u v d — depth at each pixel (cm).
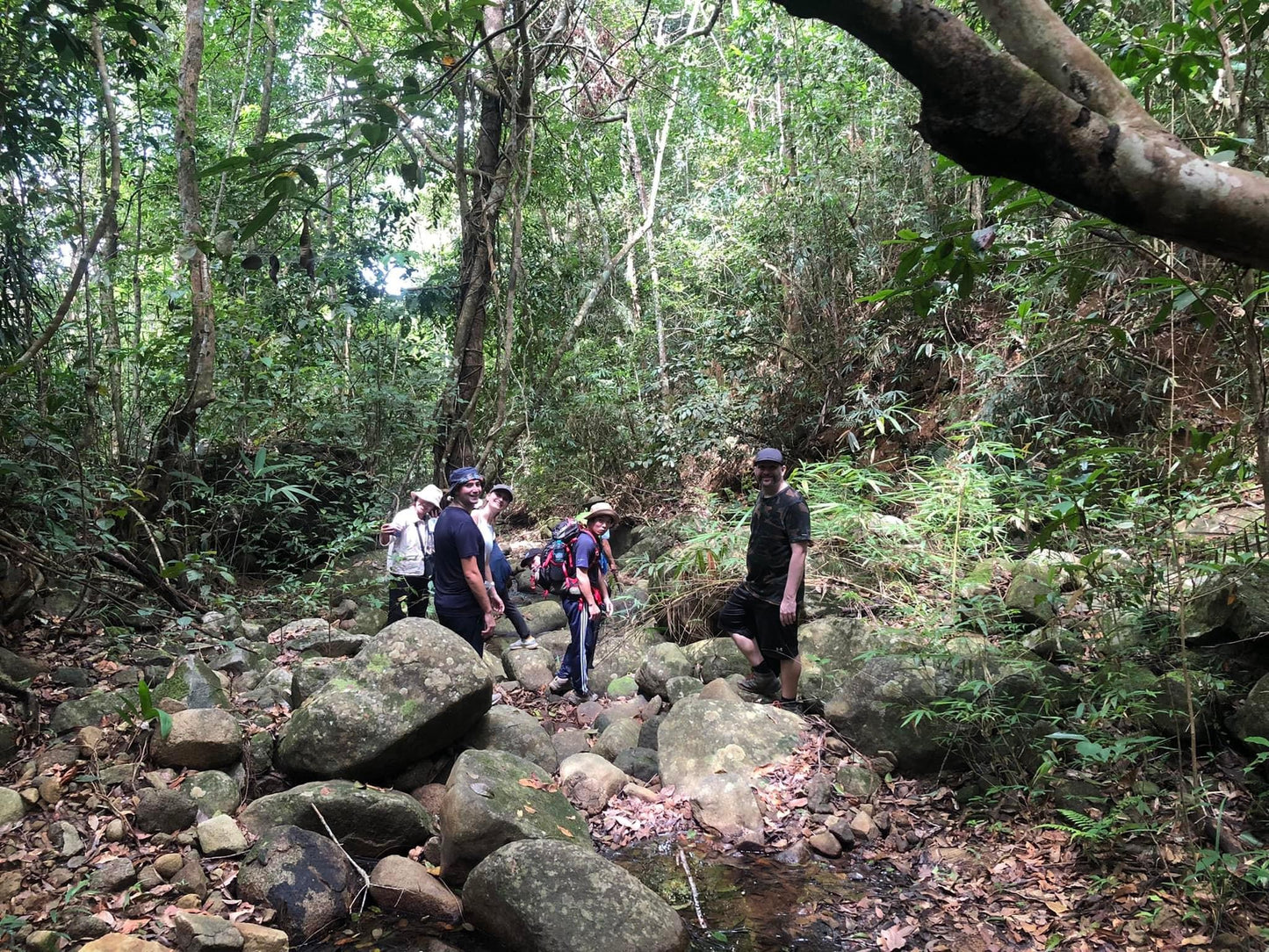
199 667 452
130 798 363
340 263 873
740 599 504
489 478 889
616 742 471
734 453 972
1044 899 316
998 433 661
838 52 855
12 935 287
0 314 587
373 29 867
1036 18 102
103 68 592
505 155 691
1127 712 364
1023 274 613
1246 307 203
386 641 425
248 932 297
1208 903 293
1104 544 456
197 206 664
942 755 412
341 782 379
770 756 431
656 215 1314
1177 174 85
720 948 308
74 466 570
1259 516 411
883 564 554
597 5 958
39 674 452
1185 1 346
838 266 903
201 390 670
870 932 314
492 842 348
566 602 548
